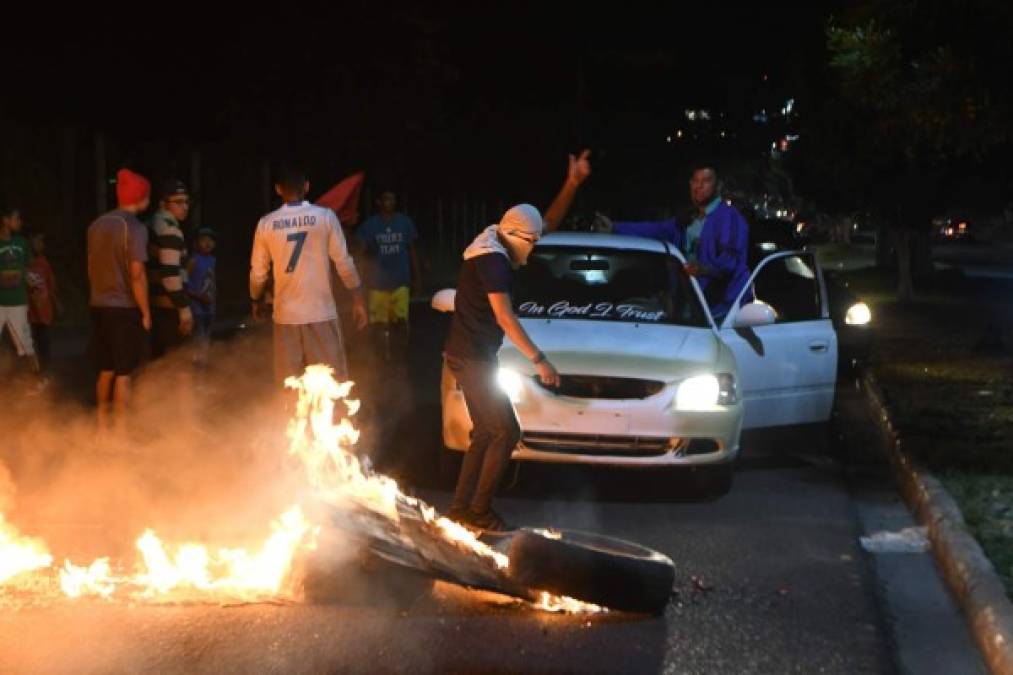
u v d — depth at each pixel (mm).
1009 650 6078
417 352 20141
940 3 12086
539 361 8047
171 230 11570
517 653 6117
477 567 6891
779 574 7836
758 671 6109
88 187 25812
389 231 16031
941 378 16344
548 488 10062
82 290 24391
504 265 8062
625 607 6762
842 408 15195
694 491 10148
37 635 6098
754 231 21594
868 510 9883
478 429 8242
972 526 8359
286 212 10273
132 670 5703
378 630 6328
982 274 49625
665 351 9820
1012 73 12250
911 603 7469
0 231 13797
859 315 17062
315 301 10297
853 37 12711
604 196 82688
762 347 11188
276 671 5738
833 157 31641
